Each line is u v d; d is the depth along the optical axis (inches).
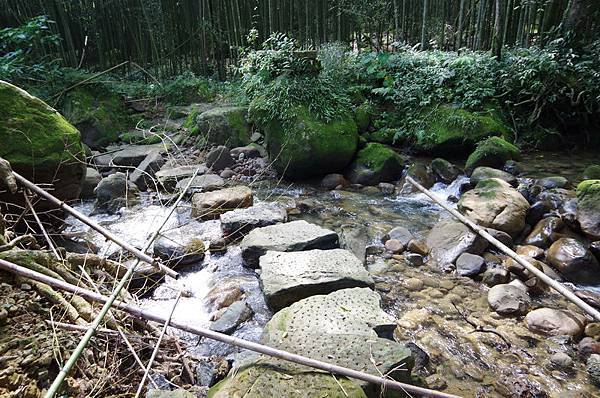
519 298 129.8
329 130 238.2
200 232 182.1
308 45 353.1
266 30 395.2
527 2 313.6
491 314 128.5
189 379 95.7
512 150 235.5
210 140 280.4
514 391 99.9
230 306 128.3
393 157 237.9
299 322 105.3
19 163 142.3
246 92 299.4
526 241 164.9
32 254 101.8
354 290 120.1
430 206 209.5
